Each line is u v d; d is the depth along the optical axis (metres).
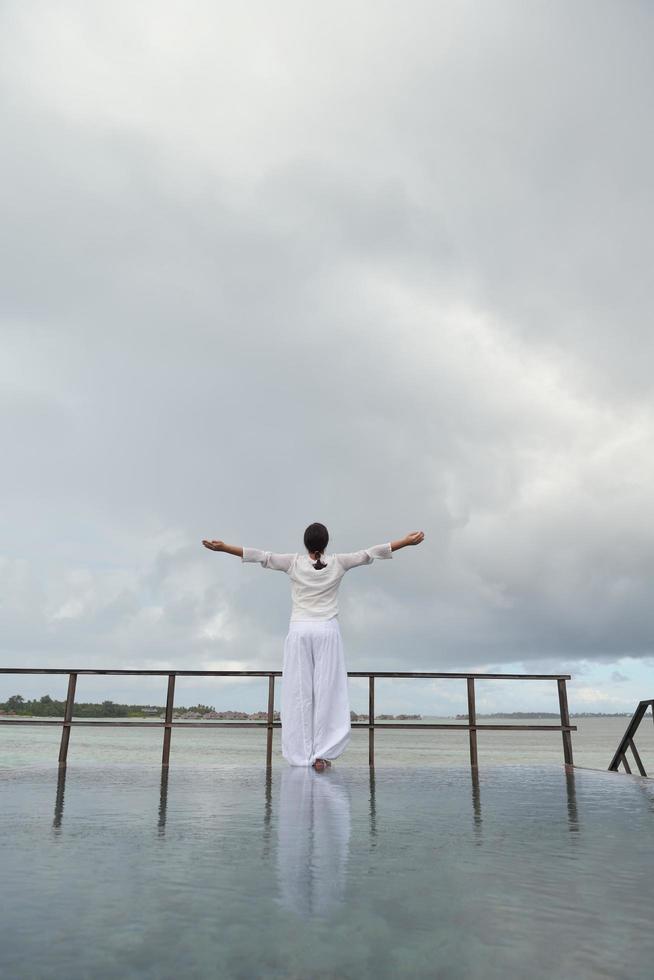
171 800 3.05
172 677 5.87
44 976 0.96
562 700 6.23
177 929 1.17
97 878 1.53
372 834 2.17
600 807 2.94
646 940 1.13
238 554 5.52
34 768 5.35
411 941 1.12
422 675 6.03
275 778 4.39
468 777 4.71
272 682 6.04
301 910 1.29
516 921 1.23
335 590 5.60
